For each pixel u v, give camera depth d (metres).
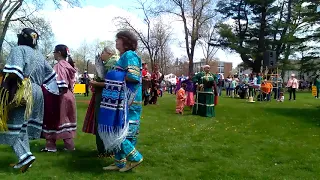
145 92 15.18
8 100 4.36
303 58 43.69
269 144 7.03
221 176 4.82
